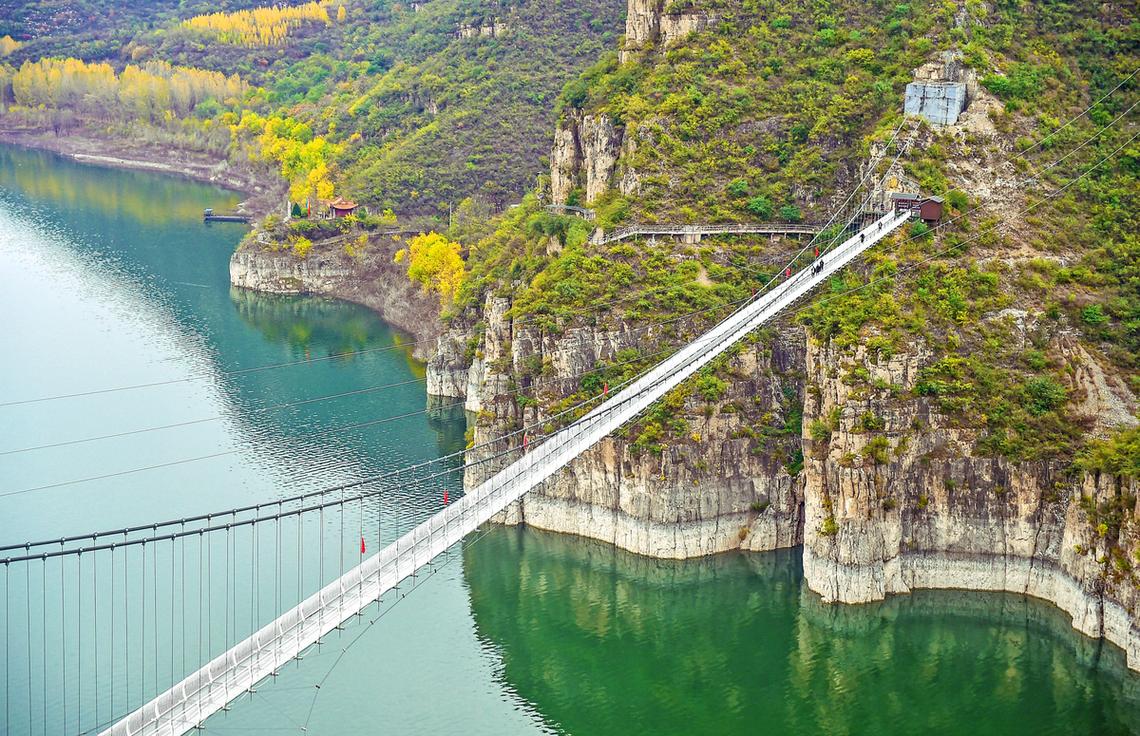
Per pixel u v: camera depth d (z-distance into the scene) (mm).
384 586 150500
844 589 175750
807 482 181250
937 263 196000
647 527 188125
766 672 166375
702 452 189000
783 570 187875
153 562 180750
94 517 193125
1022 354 185500
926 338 184875
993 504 177500
